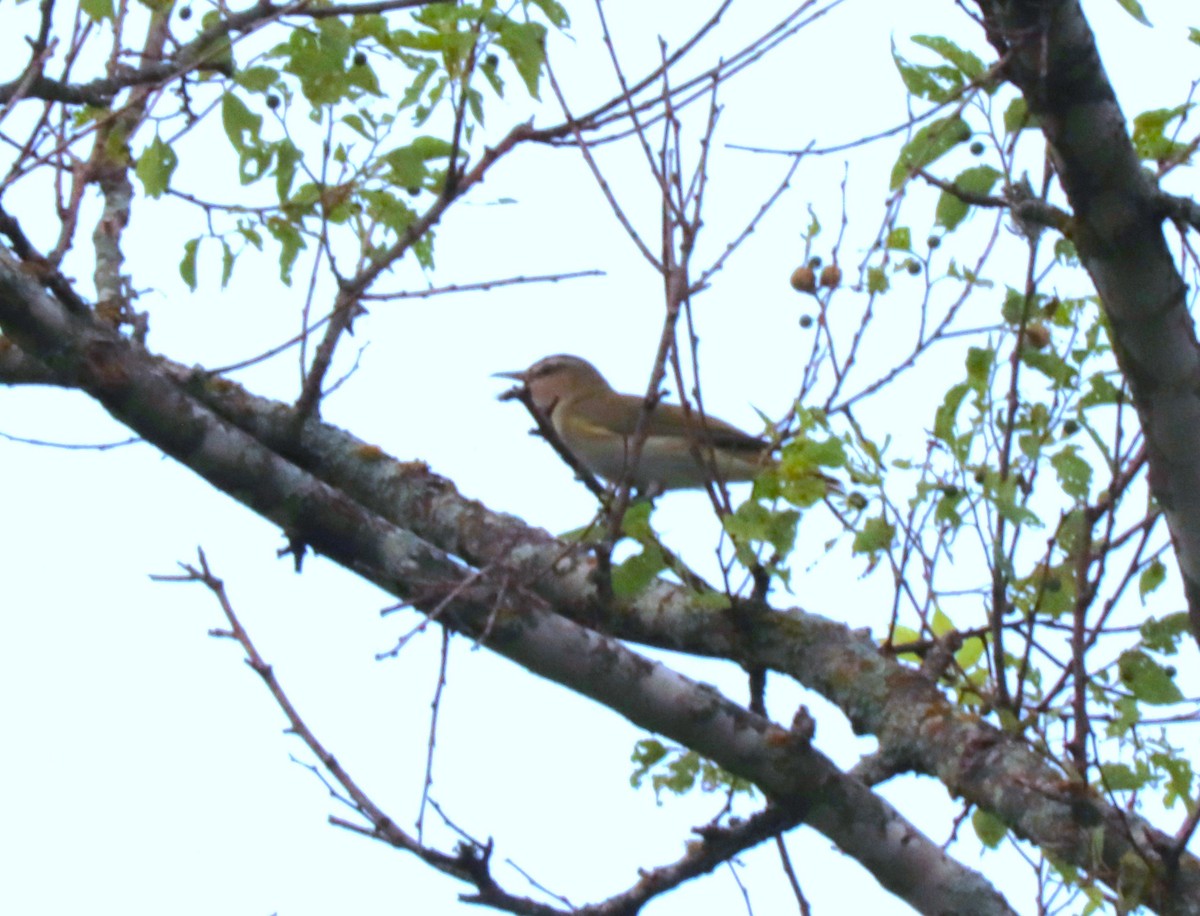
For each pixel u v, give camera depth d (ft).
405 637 25.86
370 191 34.14
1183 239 28.22
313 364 34.71
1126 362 27.12
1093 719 30.45
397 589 30.86
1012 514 27.17
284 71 31.83
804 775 30.99
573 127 28.22
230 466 30.53
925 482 28.63
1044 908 28.07
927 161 28.53
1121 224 25.81
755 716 31.32
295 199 34.45
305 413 35.60
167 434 30.35
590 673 30.63
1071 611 30.25
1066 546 29.96
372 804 27.17
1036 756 30.71
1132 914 28.48
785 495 26.61
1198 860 28.91
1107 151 25.38
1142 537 28.99
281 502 30.96
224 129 32.32
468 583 27.27
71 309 29.45
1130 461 28.76
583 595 33.55
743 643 32.78
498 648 30.68
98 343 29.66
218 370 29.96
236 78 31.58
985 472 28.40
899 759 31.73
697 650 32.91
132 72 29.96
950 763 30.94
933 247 29.63
